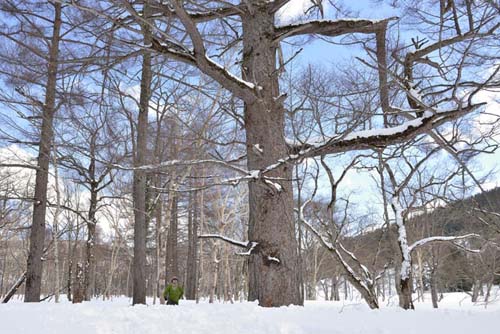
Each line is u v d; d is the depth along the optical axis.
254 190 6.56
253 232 6.43
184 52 6.63
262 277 6.18
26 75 8.80
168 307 5.84
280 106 6.81
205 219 26.05
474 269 23.86
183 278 38.84
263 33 7.12
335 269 36.50
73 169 17.50
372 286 8.42
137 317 5.00
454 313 5.14
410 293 8.27
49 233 28.92
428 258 25.17
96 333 4.40
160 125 13.69
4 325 4.75
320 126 6.64
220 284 32.38
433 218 22.56
